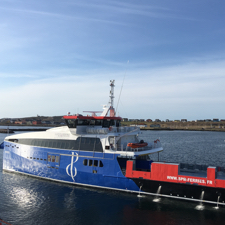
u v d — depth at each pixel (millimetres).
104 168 27453
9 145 36125
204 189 23031
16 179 32188
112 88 32031
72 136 29984
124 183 26625
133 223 20594
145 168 30016
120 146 29203
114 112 32312
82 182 28875
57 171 30391
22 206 23844
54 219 21234
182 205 23859
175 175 24078
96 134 28797
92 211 22781
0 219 21141
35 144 32812
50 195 26609
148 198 25594
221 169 26688
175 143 105125
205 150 79188
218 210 22609
